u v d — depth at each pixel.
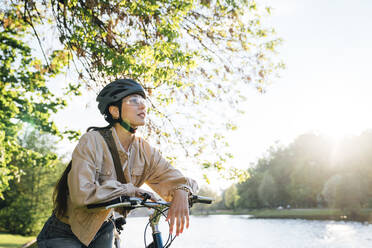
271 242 23.83
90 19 4.47
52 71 5.98
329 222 54.84
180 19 4.87
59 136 7.74
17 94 7.63
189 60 4.68
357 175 66.62
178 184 1.61
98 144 1.47
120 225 1.65
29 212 24.09
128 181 1.55
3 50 7.46
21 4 5.38
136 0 4.41
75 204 1.30
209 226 49.16
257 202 107.38
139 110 1.55
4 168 8.08
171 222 1.45
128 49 4.51
